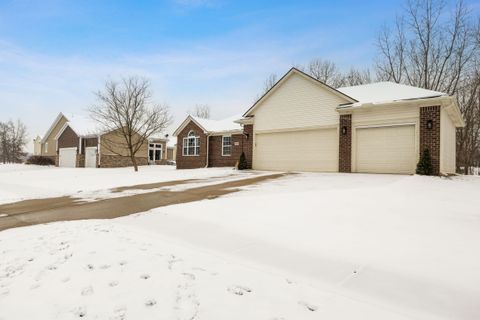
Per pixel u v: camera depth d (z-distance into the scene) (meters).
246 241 4.34
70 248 3.94
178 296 2.71
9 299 2.71
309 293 2.83
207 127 22.62
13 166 33.69
